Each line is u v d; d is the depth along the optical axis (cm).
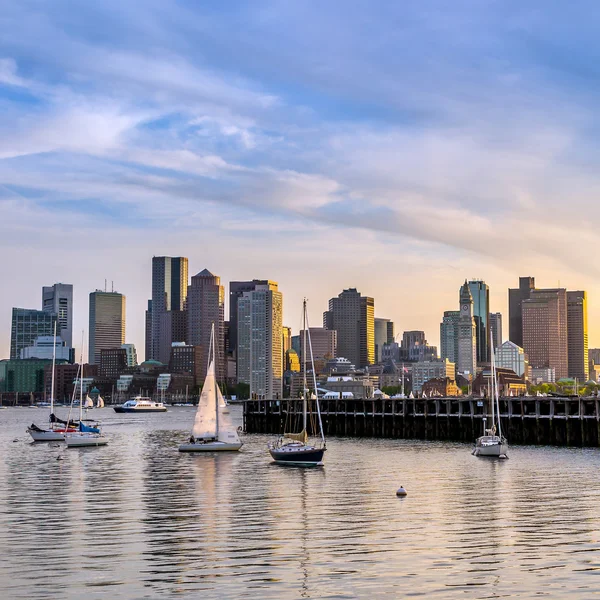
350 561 5822
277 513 7762
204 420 15038
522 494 8856
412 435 18388
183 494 9150
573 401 15788
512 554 6000
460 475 10625
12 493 9356
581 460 12412
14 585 5275
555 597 4994
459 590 5131
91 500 8738
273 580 5362
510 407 16300
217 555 6022
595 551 6072
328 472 11162
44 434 18362
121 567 5691
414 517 7469
